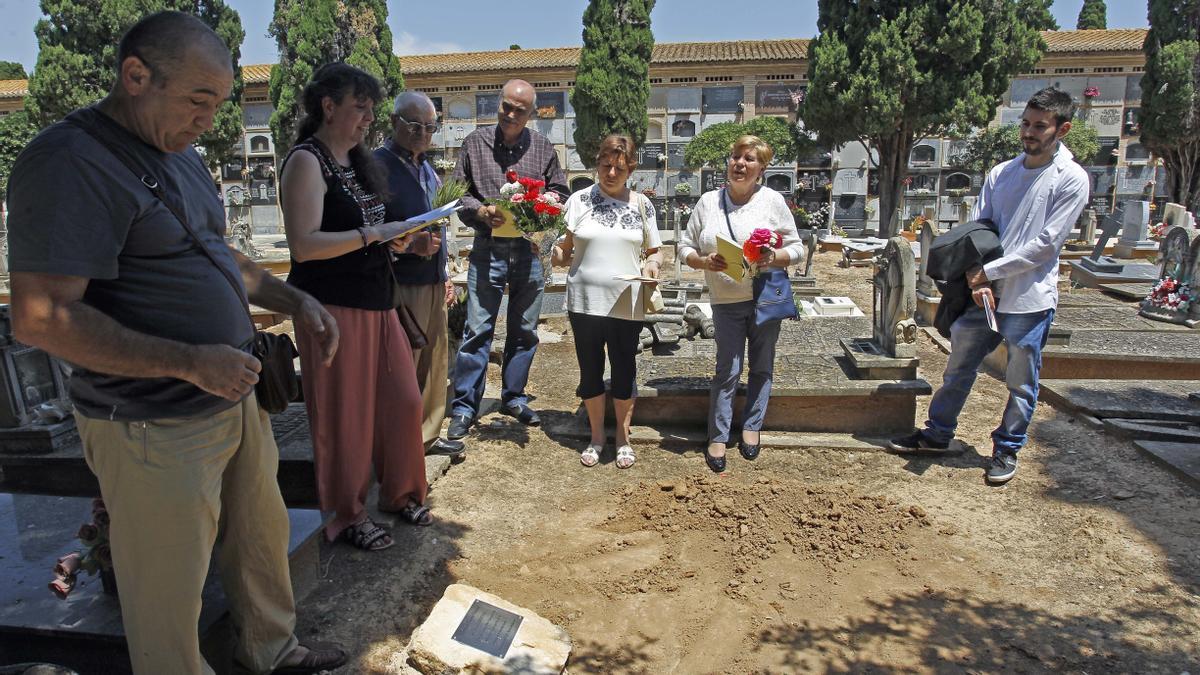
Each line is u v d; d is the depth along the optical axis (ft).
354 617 9.85
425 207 12.68
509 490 13.99
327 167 9.98
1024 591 10.69
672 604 10.47
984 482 14.30
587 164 75.00
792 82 85.97
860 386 15.83
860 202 85.40
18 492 12.97
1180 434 15.60
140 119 6.27
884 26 63.10
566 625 9.96
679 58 87.10
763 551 11.70
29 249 5.72
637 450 15.90
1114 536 12.10
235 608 8.05
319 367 10.71
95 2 69.97
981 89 65.26
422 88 91.45
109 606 8.30
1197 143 68.03
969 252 13.67
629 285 14.17
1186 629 9.71
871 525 12.41
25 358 13.03
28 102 72.38
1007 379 14.12
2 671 6.81
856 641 9.63
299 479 12.65
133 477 6.52
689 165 74.02
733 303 14.57
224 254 7.14
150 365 6.09
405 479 12.10
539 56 95.30
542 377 21.61
